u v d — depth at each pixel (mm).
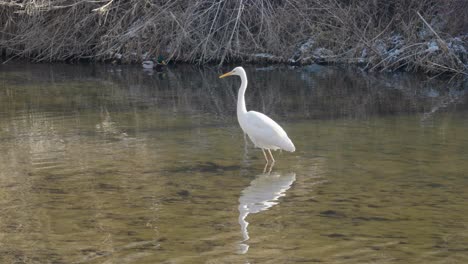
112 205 11227
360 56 27766
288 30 28578
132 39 28656
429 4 27562
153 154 14305
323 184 12281
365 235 9922
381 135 15938
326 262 9008
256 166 13461
